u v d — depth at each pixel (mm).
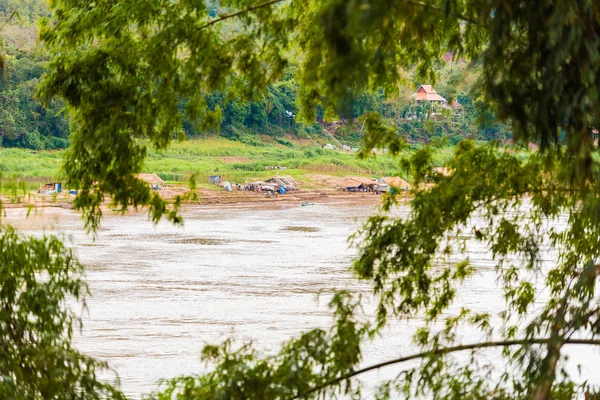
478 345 20750
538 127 16344
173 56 22906
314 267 93375
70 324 20359
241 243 116125
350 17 13023
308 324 65438
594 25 15703
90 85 22594
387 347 51812
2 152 166000
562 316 17297
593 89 15281
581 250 22359
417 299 23609
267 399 20016
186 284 82562
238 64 23031
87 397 19734
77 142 22734
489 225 23031
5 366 19125
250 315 68688
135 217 145500
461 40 21984
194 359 54969
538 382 16859
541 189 22359
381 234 23312
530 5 15297
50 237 20109
